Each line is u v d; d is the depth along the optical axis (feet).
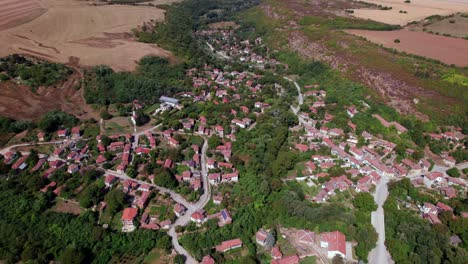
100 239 309.01
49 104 502.38
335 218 326.85
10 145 419.33
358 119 499.10
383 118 496.23
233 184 384.47
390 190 370.73
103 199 353.31
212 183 383.86
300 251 300.61
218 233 314.55
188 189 368.48
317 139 463.42
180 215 338.54
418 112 492.95
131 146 442.09
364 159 420.77
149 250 306.55
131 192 365.61
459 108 481.46
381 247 305.12
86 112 508.12
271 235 311.27
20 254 293.64
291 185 378.32
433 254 283.38
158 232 319.47
